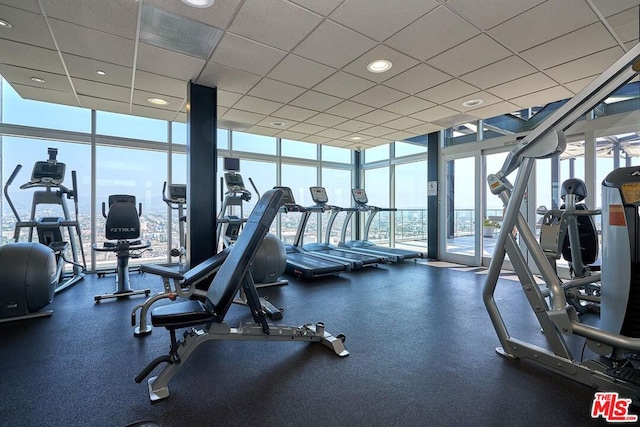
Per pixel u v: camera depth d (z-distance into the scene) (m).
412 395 1.85
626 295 1.99
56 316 3.21
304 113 5.01
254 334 2.26
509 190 2.43
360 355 2.36
